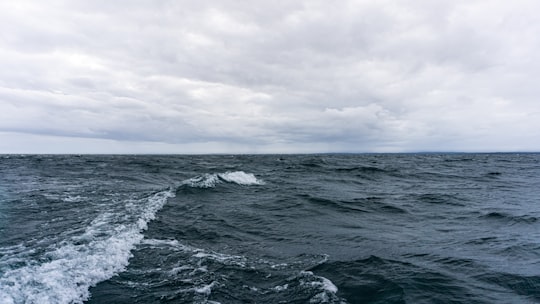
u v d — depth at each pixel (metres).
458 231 9.70
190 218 10.45
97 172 25.36
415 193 17.92
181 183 17.53
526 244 8.15
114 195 13.80
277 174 27.55
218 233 8.92
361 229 9.91
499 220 11.18
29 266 5.46
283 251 7.55
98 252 6.41
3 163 35.28
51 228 8.16
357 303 4.91
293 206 13.22
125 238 7.54
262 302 4.90
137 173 25.62
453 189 19.92
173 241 7.89
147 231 8.61
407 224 10.70
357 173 29.36
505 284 5.62
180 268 6.13
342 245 8.11
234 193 16.08
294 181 22.73
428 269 6.29
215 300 4.88
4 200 11.97
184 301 4.80
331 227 10.11
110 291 5.00
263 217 11.22
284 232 9.40
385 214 12.30
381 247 7.93
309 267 6.42
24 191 14.23
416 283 5.60
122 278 5.51
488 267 6.45
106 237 7.44
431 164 49.44
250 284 5.57
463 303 4.93
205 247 7.63
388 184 22.64
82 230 7.98
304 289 5.36
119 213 10.12
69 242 6.94
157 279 5.57
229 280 5.67
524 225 10.38
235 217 11.05
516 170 36.72
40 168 28.19
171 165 36.66
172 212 11.13
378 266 6.45
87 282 5.16
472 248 7.83
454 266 6.50
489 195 17.28
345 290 5.33
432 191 18.92
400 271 6.16
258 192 16.70
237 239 8.51
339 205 13.65
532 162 58.00
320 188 19.20
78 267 5.61
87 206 11.19
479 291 5.34
